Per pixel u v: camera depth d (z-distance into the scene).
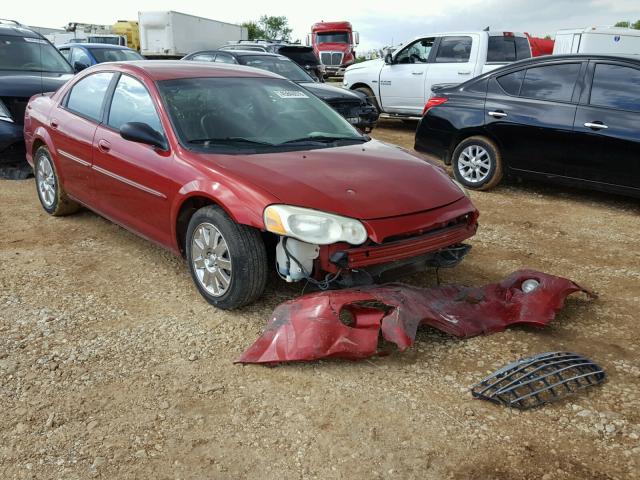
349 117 10.19
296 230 3.19
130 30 32.84
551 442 2.56
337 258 3.23
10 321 3.62
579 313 3.86
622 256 5.07
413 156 4.40
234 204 3.40
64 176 5.26
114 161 4.41
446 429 2.64
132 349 3.31
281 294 3.98
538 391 2.82
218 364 3.17
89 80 5.16
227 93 4.48
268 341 3.13
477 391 2.90
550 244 5.38
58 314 3.72
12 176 7.34
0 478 2.35
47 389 2.93
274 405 2.81
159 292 4.09
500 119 7.01
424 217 3.50
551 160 6.69
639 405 2.82
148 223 4.22
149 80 4.37
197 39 27.69
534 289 3.66
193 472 2.39
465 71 10.95
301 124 4.52
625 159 6.09
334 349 3.01
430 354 3.27
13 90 7.17
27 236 5.21
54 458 2.46
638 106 6.07
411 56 11.91
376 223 3.30
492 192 7.42
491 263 4.83
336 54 27.41
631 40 13.20
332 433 2.62
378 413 2.75
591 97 6.39
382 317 3.16
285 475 2.37
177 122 4.04
